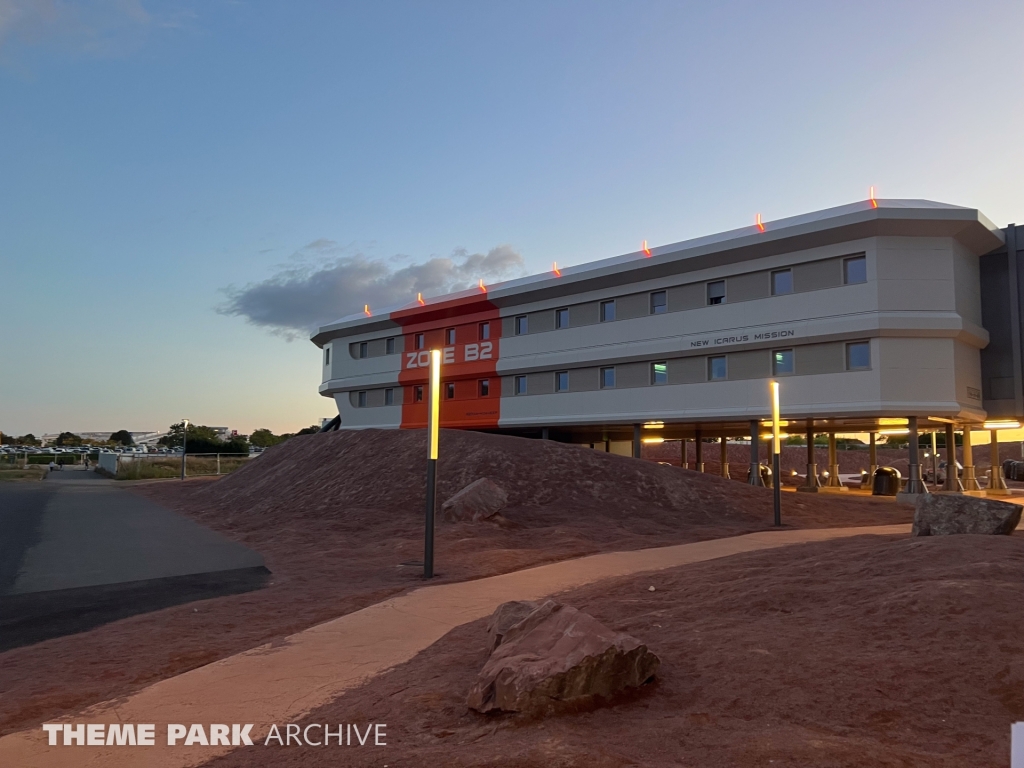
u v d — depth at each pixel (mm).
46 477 55562
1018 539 9656
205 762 4785
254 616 9672
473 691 5324
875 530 18312
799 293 27953
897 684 5109
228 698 6117
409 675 6551
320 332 49281
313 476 27844
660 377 32125
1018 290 28281
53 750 5055
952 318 25656
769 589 8281
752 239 28594
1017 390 27969
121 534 19375
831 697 5004
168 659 7562
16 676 7090
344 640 8102
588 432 39531
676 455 65312
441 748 4570
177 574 13320
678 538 17078
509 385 37875
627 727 4773
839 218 26406
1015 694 4844
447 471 23547
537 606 7207
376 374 44969
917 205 27859
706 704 5109
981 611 6238
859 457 67375
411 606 9930
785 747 4195
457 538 16516
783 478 43562
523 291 36594
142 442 179750
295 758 4688
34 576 13180
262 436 122375
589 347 34344
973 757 4051
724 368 30188
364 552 15453
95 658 7652
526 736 4672
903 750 4152
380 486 23500
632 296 33156
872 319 25891
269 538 18234
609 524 18766
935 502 11508
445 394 40969
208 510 26484
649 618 7836
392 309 45688
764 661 5797
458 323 40531
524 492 21609
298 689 6336
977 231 26484
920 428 35656
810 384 27516
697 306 30844
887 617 6566
